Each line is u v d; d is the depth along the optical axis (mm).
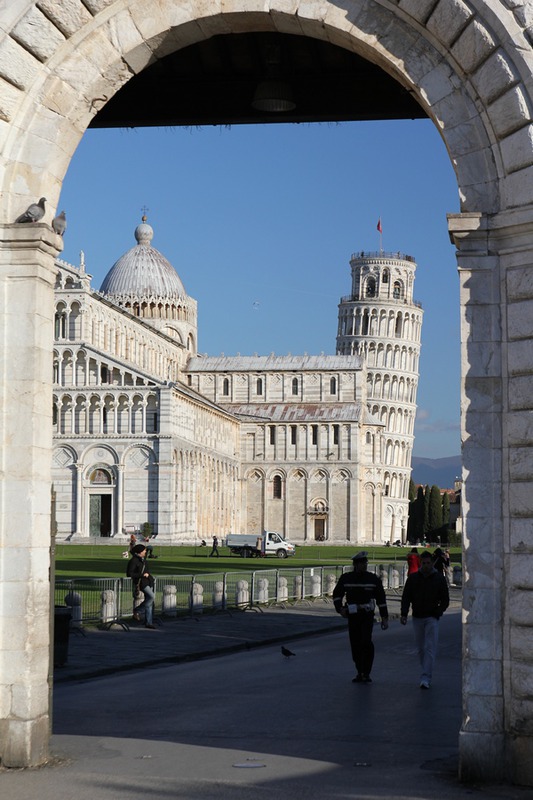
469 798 15242
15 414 18141
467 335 17234
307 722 21281
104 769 16969
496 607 16859
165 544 144500
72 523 147000
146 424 147500
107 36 18281
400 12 17328
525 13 16766
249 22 18078
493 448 17078
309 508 188000
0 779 16359
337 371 191500
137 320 168000
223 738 19578
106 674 30141
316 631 43406
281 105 22750
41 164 18406
